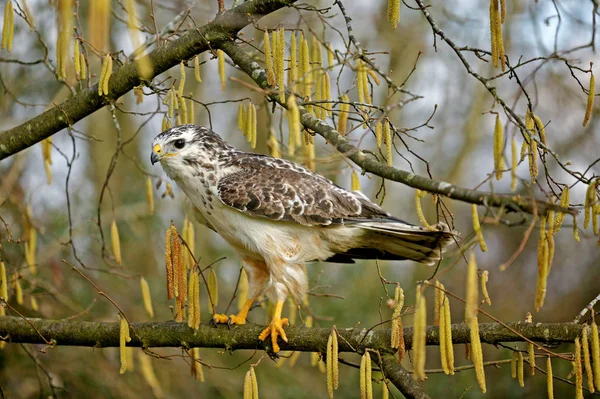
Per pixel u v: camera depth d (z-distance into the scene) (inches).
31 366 510.9
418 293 231.9
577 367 264.7
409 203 743.7
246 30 587.5
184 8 434.9
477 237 231.0
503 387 574.9
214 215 400.5
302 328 346.6
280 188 385.7
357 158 280.1
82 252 570.6
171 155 395.5
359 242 397.4
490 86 288.8
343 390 582.2
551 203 243.3
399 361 288.8
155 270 621.6
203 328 352.8
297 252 388.5
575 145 699.4
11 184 506.9
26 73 587.2
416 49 731.4
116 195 631.8
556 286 713.0
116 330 351.9
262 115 669.3
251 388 288.8
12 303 494.3
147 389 544.4
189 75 676.1
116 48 637.9
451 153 768.3
